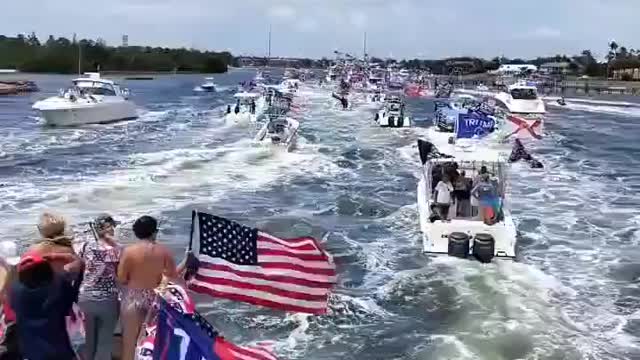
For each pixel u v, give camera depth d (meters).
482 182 16.73
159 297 6.35
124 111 50.12
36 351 6.22
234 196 23.12
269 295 7.38
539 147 39.47
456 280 14.39
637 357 10.96
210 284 7.21
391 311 12.74
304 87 108.94
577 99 89.50
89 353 7.33
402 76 107.81
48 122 44.69
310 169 29.39
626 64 152.38
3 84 84.94
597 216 21.72
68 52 150.00
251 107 49.84
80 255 7.45
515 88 60.50
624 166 33.25
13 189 23.11
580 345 11.31
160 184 24.67
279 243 7.57
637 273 15.62
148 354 6.16
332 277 7.64
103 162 29.67
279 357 10.69
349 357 10.77
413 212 21.06
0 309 6.71
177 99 82.94
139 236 7.19
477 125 31.95
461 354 10.82
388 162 32.12
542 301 13.38
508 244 15.85
